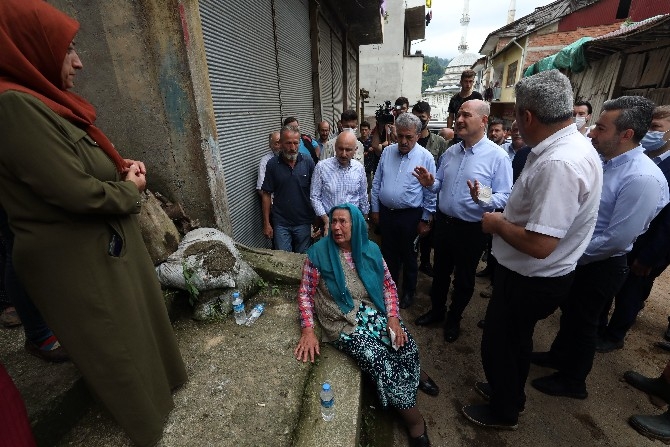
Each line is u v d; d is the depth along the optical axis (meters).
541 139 1.58
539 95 1.48
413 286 3.46
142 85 2.59
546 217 1.47
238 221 3.47
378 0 7.51
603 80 7.35
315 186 3.46
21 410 1.19
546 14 12.93
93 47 2.53
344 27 8.81
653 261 2.32
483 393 2.35
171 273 2.26
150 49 2.48
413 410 1.97
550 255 1.64
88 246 1.23
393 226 3.23
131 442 1.51
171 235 2.47
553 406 2.28
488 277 4.02
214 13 2.95
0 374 1.12
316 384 1.90
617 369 2.58
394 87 16.14
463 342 2.94
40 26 1.12
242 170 3.54
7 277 1.46
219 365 1.97
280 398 1.77
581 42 7.01
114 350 1.29
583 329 2.18
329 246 2.17
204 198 2.88
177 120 2.66
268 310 2.48
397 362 2.01
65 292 1.21
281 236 3.66
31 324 1.58
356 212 2.11
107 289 1.27
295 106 5.37
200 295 2.35
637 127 1.94
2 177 1.08
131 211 1.36
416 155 3.06
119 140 2.78
